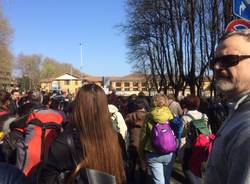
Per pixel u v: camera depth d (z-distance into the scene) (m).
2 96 9.44
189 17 31.80
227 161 2.40
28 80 97.50
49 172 3.95
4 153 5.88
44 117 5.78
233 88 2.64
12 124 5.98
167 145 7.34
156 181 7.52
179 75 37.81
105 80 30.66
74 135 3.98
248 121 2.36
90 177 3.85
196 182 7.00
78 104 4.04
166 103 7.62
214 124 10.52
